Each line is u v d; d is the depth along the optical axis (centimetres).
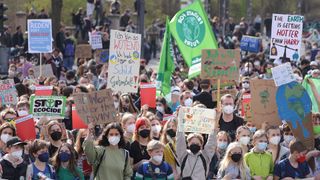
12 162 1959
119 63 2617
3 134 2050
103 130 2058
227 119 2362
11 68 3928
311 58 4844
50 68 3694
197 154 2123
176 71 3762
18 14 6662
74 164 2028
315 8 9000
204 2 7219
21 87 2981
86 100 2147
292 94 2311
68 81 3547
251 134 2320
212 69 2805
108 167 2023
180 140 2120
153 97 2677
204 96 2827
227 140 2236
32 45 3438
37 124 2295
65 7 7956
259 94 2414
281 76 2305
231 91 2873
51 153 2095
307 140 2303
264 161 2134
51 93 2758
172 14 8838
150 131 2127
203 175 2120
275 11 9319
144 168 2028
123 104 2647
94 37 4494
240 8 9638
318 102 2534
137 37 2625
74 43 5612
